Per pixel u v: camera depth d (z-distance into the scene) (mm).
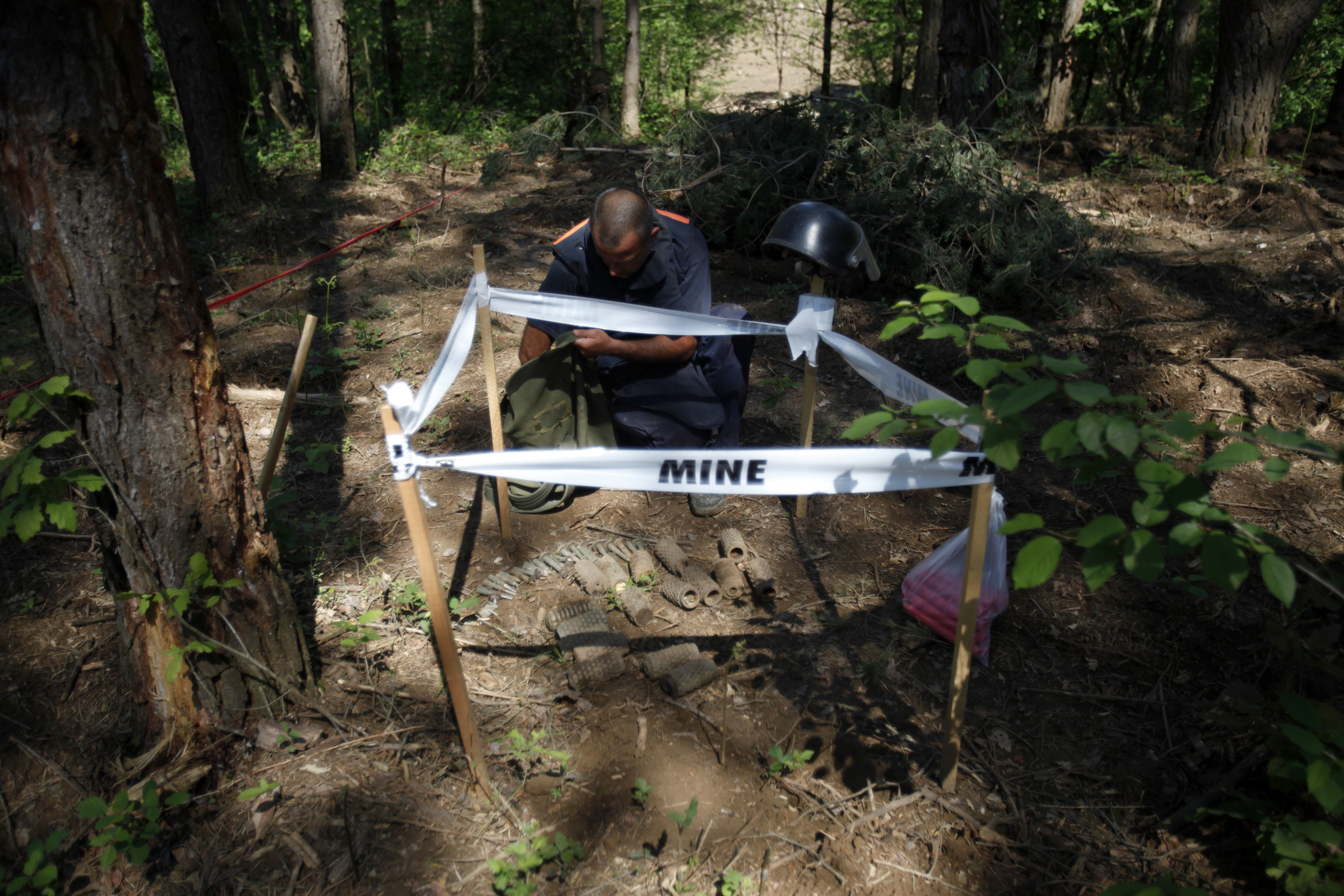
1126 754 2529
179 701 2398
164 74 15047
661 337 3393
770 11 19406
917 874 2178
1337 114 8656
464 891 2121
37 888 2084
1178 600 3104
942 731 2613
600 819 2318
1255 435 1597
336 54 9148
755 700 2719
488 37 15844
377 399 4613
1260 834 2125
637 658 2873
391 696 2693
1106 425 1537
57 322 2029
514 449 3412
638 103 14609
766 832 2283
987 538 2309
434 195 8953
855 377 4809
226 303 6035
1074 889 2141
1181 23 12969
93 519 2291
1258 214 6844
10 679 2699
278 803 2324
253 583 2418
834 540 3521
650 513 3705
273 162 10867
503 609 3100
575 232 3342
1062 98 13508
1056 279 5617
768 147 6383
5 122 1864
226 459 2301
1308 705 1948
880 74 17750
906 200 5629
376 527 3545
